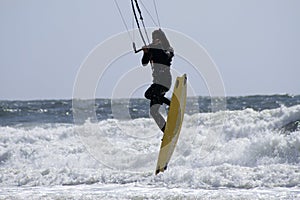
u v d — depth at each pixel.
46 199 27.55
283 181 30.31
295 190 28.42
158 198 27.05
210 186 30.34
